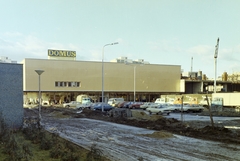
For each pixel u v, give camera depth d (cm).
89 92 7506
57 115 3275
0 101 1580
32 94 7038
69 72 7275
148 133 1709
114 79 7756
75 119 2839
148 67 8181
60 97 7269
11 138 1097
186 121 2511
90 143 1341
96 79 7575
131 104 5178
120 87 7819
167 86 8400
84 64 7456
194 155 1073
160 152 1128
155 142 1376
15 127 1606
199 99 5206
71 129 1925
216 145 1290
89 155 967
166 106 3994
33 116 3166
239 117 3173
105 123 2394
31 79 6825
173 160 992
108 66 7706
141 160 990
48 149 1088
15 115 1617
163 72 8362
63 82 7206
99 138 1507
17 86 1642
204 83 8450
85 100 5928
